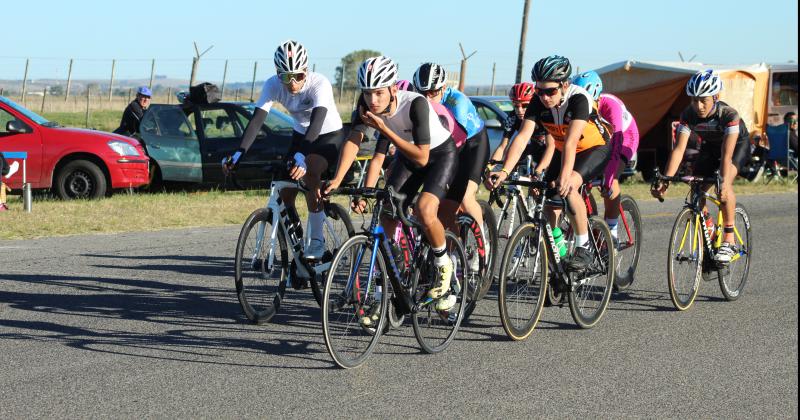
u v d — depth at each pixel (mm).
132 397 6078
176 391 6223
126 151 18031
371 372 6793
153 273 10727
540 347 7707
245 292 8070
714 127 9445
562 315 9016
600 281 8672
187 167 19094
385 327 7973
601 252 8617
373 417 5793
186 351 7254
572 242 8719
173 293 9609
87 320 8258
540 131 9773
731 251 9641
